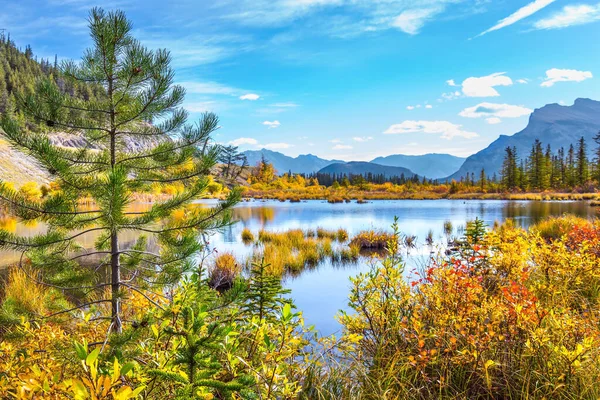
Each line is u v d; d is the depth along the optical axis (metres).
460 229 19.47
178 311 2.41
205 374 1.65
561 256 4.52
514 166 73.75
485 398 2.88
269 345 1.97
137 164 3.17
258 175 94.31
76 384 1.10
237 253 13.14
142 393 1.83
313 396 2.97
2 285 6.91
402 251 13.31
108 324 3.12
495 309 3.31
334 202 53.47
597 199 46.50
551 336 3.01
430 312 3.64
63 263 3.13
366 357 3.59
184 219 3.34
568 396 2.62
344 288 8.85
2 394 1.83
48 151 2.53
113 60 2.97
